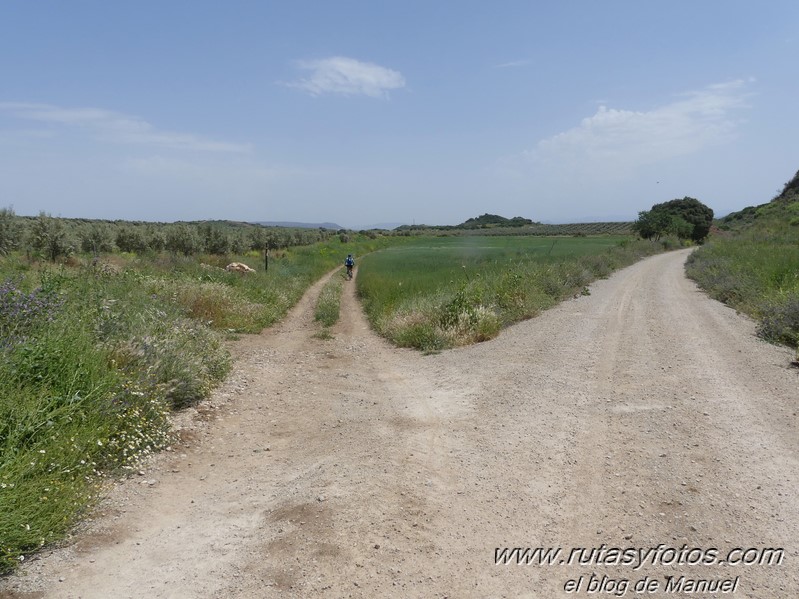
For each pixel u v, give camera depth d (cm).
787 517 386
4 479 368
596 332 1134
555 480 457
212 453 555
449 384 794
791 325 1006
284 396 771
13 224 2306
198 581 330
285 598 312
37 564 345
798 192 6725
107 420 517
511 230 14450
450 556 352
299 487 462
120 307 894
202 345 897
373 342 1236
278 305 1769
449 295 1372
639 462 486
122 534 386
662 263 3753
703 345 966
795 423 570
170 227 4056
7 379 502
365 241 8669
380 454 530
